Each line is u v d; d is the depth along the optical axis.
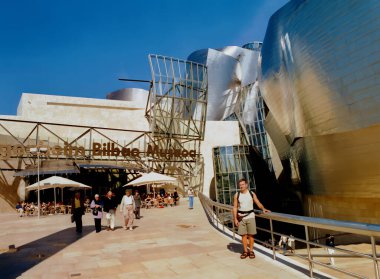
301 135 27.36
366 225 4.22
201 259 7.50
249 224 7.25
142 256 8.20
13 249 9.69
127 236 11.91
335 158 22.58
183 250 8.71
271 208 47.66
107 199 13.82
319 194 25.39
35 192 32.81
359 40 19.91
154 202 28.84
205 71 46.47
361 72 19.72
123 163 38.69
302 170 29.47
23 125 37.91
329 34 22.20
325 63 22.41
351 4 20.69
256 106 63.47
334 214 23.30
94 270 6.94
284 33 29.88
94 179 36.78
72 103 43.94
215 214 15.02
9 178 31.27
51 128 40.41
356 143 20.47
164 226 14.59
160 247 9.36
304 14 25.56
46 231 14.41
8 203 30.45
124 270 6.84
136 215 18.80
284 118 33.50
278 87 32.97
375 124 18.91
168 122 42.50
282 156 42.59
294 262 6.75
